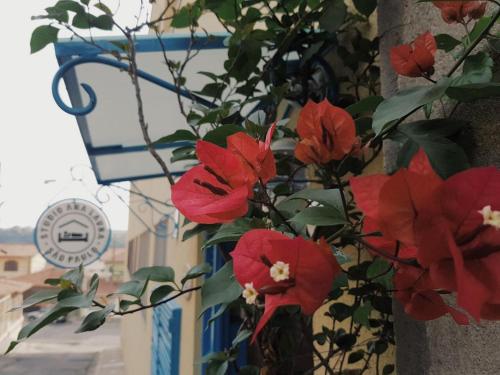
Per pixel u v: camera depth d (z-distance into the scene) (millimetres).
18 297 6176
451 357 544
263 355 834
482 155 519
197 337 2123
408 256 387
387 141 712
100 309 627
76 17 945
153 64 1287
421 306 401
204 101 1181
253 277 392
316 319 1302
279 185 856
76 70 1263
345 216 449
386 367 871
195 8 997
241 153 443
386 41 759
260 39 1054
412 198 304
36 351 9070
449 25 609
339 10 955
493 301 301
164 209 3549
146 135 914
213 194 431
